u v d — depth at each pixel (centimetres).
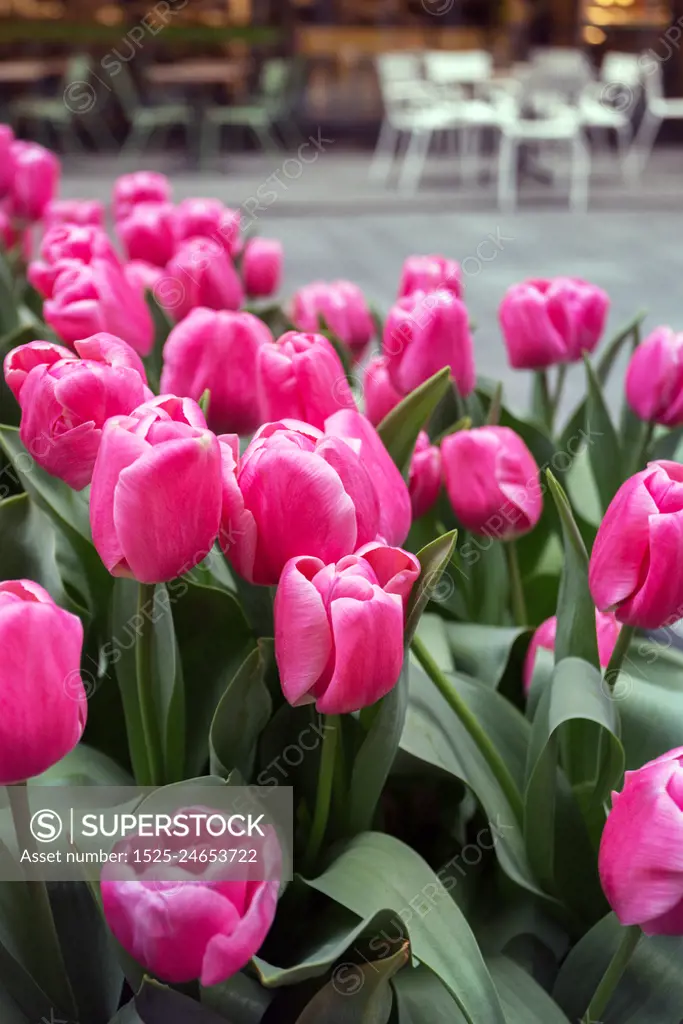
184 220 122
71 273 85
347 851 64
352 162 870
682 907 56
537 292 93
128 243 125
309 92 1000
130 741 72
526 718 77
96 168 807
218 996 62
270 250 130
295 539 57
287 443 57
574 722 75
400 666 56
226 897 52
